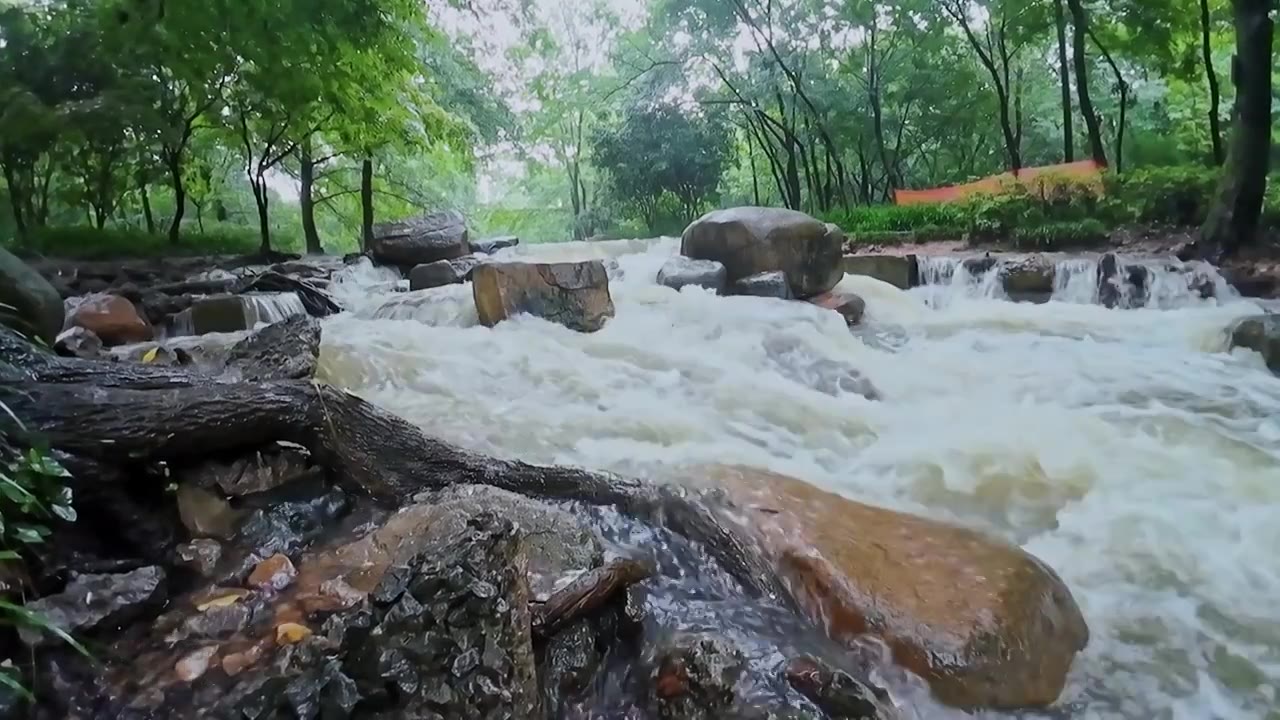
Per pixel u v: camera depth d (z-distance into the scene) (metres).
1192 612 3.21
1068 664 2.91
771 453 4.80
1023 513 4.04
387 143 18.17
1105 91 21.17
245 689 2.38
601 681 2.65
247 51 12.96
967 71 20.56
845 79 21.39
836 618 2.96
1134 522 3.90
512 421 5.13
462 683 2.17
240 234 20.70
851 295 9.54
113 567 2.98
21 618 2.31
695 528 3.53
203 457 3.58
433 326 7.91
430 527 3.36
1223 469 4.54
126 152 14.51
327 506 3.73
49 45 13.27
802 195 25.88
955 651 2.73
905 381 6.62
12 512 2.69
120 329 7.41
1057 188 12.30
